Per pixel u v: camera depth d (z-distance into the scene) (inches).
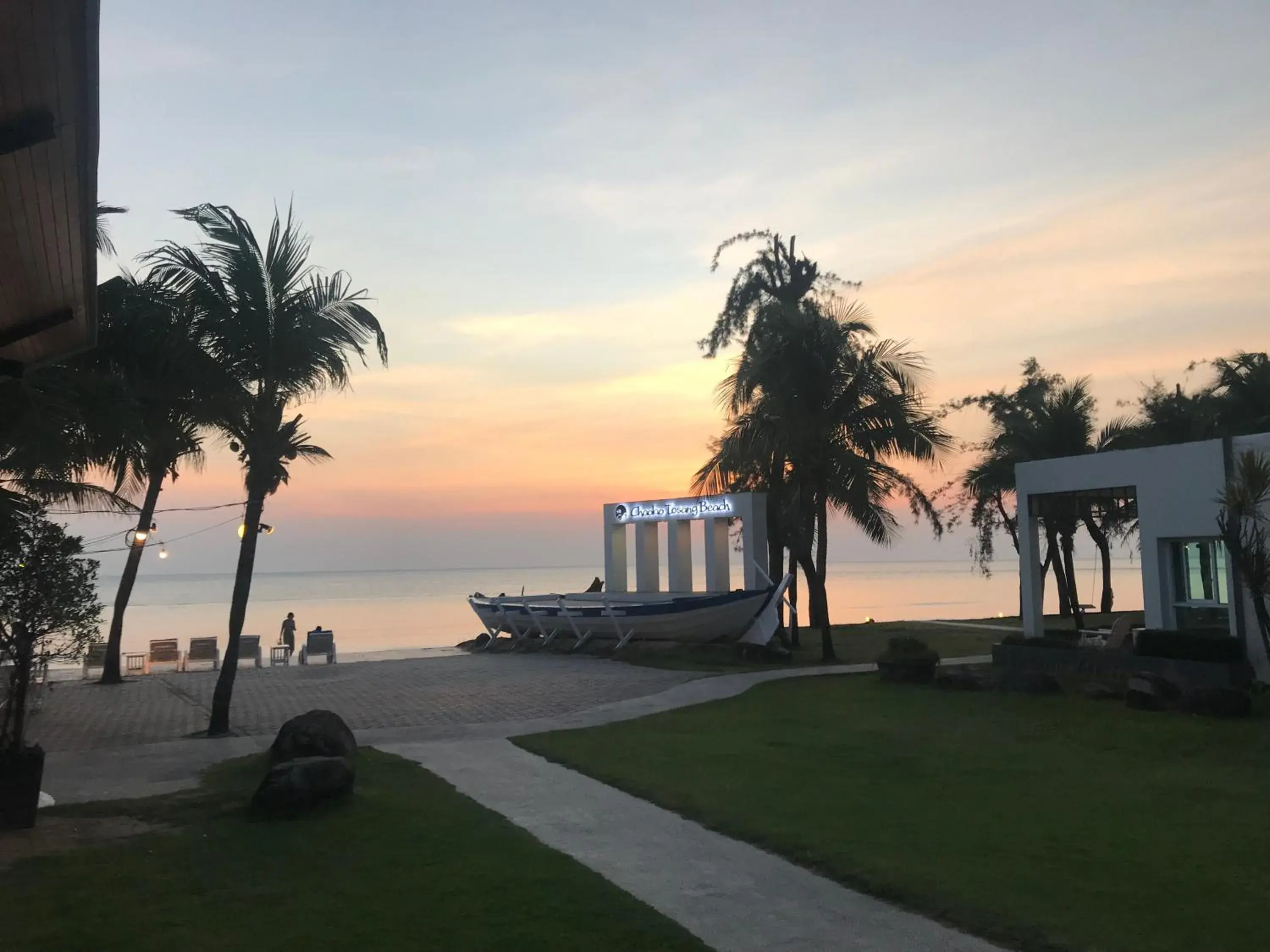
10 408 548.7
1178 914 241.6
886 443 1007.0
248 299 611.5
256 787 406.6
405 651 1221.7
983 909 245.8
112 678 904.3
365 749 498.0
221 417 612.1
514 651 1150.3
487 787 402.9
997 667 805.2
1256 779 402.6
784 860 296.4
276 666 1067.9
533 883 270.7
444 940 227.9
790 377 988.6
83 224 271.4
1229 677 630.5
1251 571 584.7
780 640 1076.5
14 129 217.2
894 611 2455.7
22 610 350.6
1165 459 710.5
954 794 379.6
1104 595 1582.2
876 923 242.1
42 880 277.0
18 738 353.7
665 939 229.0
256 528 617.3
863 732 529.3
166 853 304.5
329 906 252.2
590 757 467.2
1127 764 438.6
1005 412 1578.5
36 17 184.9
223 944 226.5
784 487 1120.8
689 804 363.9
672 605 1013.2
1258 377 1245.7
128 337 678.5
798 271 1296.8
